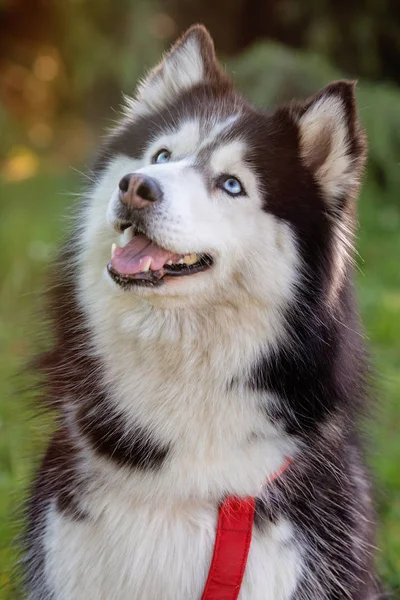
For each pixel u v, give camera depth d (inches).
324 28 464.4
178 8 494.3
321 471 134.5
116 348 132.4
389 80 487.8
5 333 268.7
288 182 135.1
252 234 131.7
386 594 166.6
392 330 278.8
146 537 126.5
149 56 436.8
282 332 130.9
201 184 131.0
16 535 151.6
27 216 349.7
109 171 146.7
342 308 137.4
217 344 130.0
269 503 127.7
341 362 136.2
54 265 148.9
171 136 141.9
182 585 126.7
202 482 126.1
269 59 394.6
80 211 146.3
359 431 154.7
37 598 137.9
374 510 159.8
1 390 223.9
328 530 133.9
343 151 135.0
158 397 129.5
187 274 128.2
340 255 137.2
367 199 390.9
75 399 136.7
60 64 499.5
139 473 127.3
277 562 126.3
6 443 208.8
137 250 127.7
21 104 532.4
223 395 129.0
